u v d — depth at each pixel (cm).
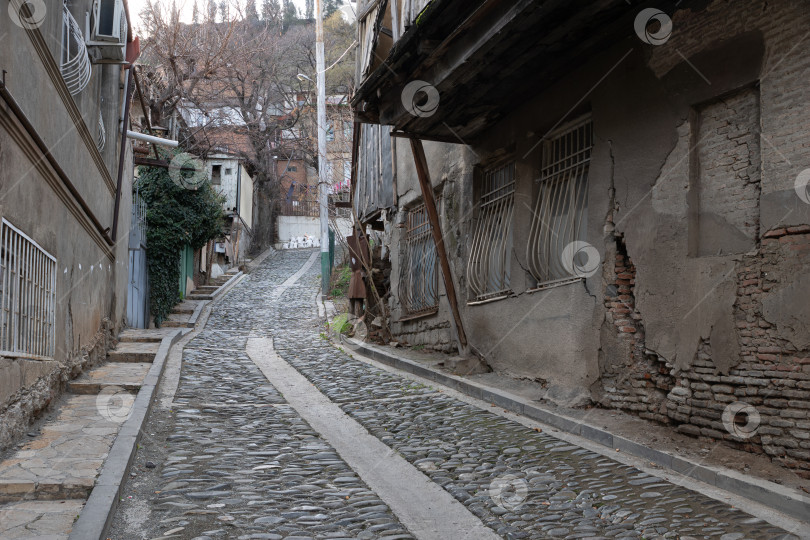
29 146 601
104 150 1133
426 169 1055
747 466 531
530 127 911
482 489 534
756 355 552
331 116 3747
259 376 1109
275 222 4925
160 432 700
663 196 664
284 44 4431
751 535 423
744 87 585
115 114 1177
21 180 593
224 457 617
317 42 2531
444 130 1025
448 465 599
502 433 705
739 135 598
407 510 495
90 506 444
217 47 2858
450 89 853
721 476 515
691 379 619
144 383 888
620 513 470
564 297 820
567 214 851
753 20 573
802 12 529
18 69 568
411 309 1397
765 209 551
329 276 2586
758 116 580
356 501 509
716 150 620
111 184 1158
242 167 3906
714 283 596
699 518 454
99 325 1068
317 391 990
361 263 1584
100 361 1071
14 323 584
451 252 1173
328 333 1728
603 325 744
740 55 584
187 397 890
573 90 813
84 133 876
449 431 722
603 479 546
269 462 609
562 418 718
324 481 558
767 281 546
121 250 1338
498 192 1052
